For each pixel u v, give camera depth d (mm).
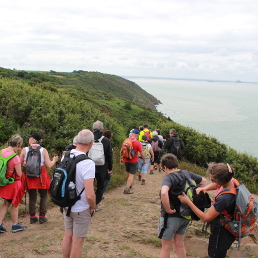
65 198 3273
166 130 17531
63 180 3283
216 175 3193
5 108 10477
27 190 5406
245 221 3131
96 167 5922
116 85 141500
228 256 4512
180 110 134250
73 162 3348
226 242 3291
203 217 3260
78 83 113750
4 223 5457
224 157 16062
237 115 120000
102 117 14320
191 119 100000
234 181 3383
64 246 3609
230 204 3166
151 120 41000
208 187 3682
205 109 143875
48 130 9891
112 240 4875
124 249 4527
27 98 11312
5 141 9117
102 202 7160
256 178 14047
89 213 3465
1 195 4852
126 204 6969
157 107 144000
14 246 4465
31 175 5273
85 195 3383
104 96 51781
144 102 134750
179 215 3496
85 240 4789
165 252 3602
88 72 151000
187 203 3354
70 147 5004
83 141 3490
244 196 3115
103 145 5984
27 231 5137
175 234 3719
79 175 3334
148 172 11812
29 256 4133
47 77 58406
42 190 5543
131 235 5102
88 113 13930
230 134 70875
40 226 5418
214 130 76562
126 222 5789
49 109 10977
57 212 6363
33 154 5293
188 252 4660
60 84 54094
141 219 5977
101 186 6141
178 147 10336
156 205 6949
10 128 9562
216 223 3359
